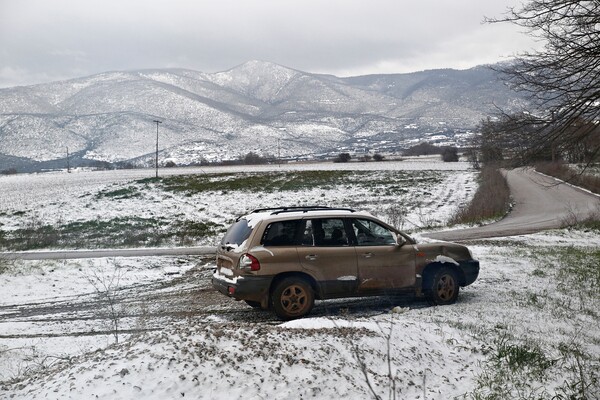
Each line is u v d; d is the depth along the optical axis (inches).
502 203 1728.6
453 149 5236.2
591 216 1326.3
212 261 780.6
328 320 307.1
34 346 350.0
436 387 244.2
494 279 557.6
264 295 398.0
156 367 217.2
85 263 714.2
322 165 4788.4
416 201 2113.7
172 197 2465.6
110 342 357.4
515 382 255.6
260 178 3265.3
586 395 240.4
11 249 1092.5
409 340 283.4
